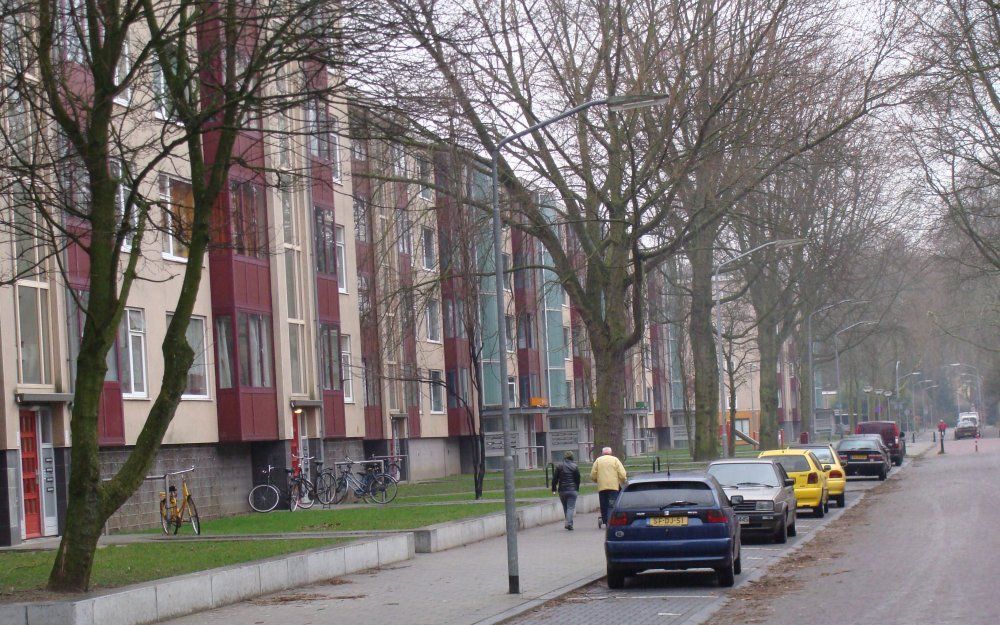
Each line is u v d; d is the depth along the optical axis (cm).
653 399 8819
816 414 11594
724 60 3091
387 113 1591
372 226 3356
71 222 2367
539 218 3122
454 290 3497
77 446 1430
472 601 1530
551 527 2767
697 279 4753
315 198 3691
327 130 1633
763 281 5547
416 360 4872
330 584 1767
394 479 3681
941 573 1641
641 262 3184
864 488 4312
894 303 8044
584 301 3384
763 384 5794
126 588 1385
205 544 2089
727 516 1675
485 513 2703
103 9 1492
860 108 3188
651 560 1655
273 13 1460
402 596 1598
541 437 6581
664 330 7475
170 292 2920
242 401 3119
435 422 5372
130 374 2742
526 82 3122
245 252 3191
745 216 3522
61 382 2444
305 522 2636
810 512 3219
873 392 8988
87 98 1644
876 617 1260
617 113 2980
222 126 1480
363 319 3403
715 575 1836
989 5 3588
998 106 4144
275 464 3312
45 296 2438
